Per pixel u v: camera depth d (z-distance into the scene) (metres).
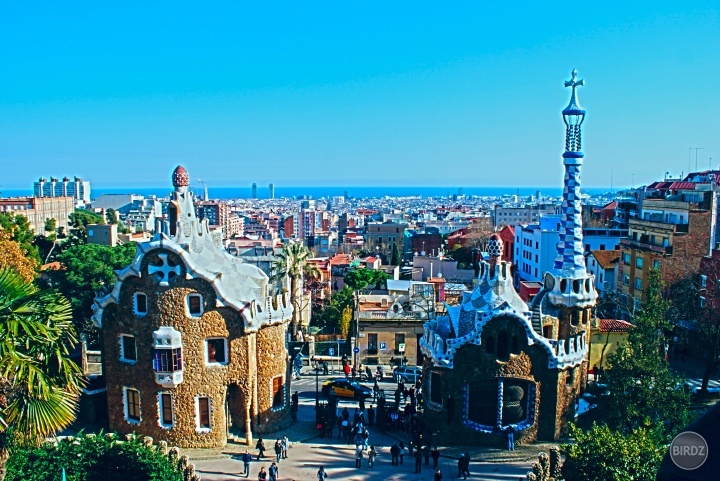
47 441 39.06
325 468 46.56
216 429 50.78
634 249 93.50
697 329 73.38
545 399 50.72
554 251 121.88
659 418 45.78
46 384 30.73
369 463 46.78
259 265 98.69
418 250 178.50
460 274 123.88
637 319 50.03
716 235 93.06
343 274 133.25
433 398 52.34
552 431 50.91
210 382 50.41
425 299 78.31
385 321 74.81
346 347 81.00
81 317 83.62
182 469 42.09
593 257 107.31
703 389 62.97
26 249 103.50
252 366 51.38
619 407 45.88
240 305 49.84
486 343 50.12
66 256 86.38
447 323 54.12
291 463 47.59
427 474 45.62
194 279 49.34
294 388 67.06
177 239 50.47
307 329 97.50
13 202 190.62
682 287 81.06
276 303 54.19
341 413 58.06
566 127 54.56
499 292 51.59
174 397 50.34
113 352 51.84
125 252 95.12
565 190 55.00
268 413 53.56
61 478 34.75
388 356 75.06
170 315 49.38
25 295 32.31
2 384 31.55
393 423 54.59
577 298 53.88
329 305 106.75
